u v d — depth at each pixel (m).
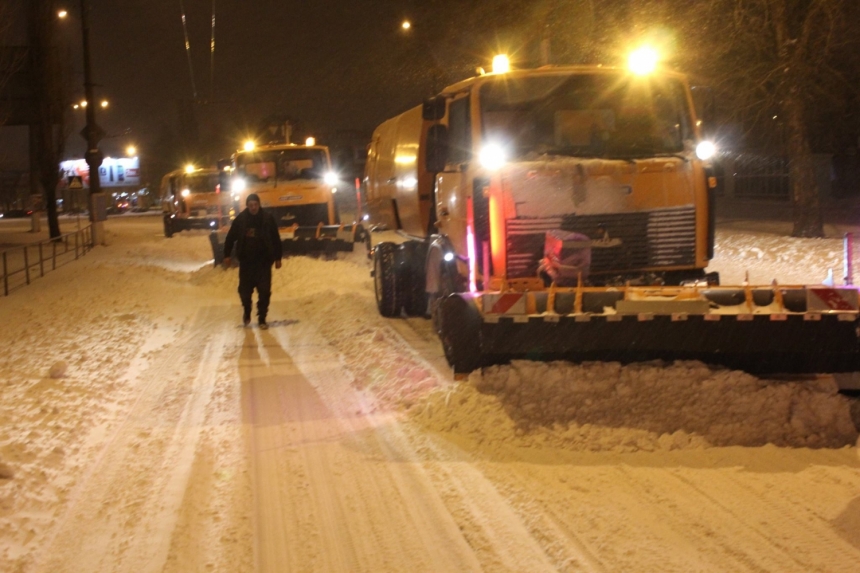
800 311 6.30
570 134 8.02
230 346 10.45
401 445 6.27
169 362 9.57
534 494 5.25
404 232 11.98
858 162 32.84
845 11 17.94
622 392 6.32
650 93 8.12
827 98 20.98
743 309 6.30
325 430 6.78
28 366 9.13
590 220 7.42
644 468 5.65
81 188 34.69
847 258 6.71
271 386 8.29
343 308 12.72
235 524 4.99
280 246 11.91
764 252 17.12
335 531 4.86
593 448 5.98
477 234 7.79
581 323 6.28
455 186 8.51
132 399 7.91
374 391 7.86
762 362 6.59
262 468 5.93
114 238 34.00
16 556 4.59
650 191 7.53
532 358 6.61
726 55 19.42
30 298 15.54
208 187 35.59
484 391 6.59
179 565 4.49
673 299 6.27
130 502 5.35
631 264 7.50
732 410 6.18
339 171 21.08
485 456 5.95
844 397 6.36
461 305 6.66
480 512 5.04
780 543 4.52
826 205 30.75
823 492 5.19
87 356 9.61
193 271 20.25
